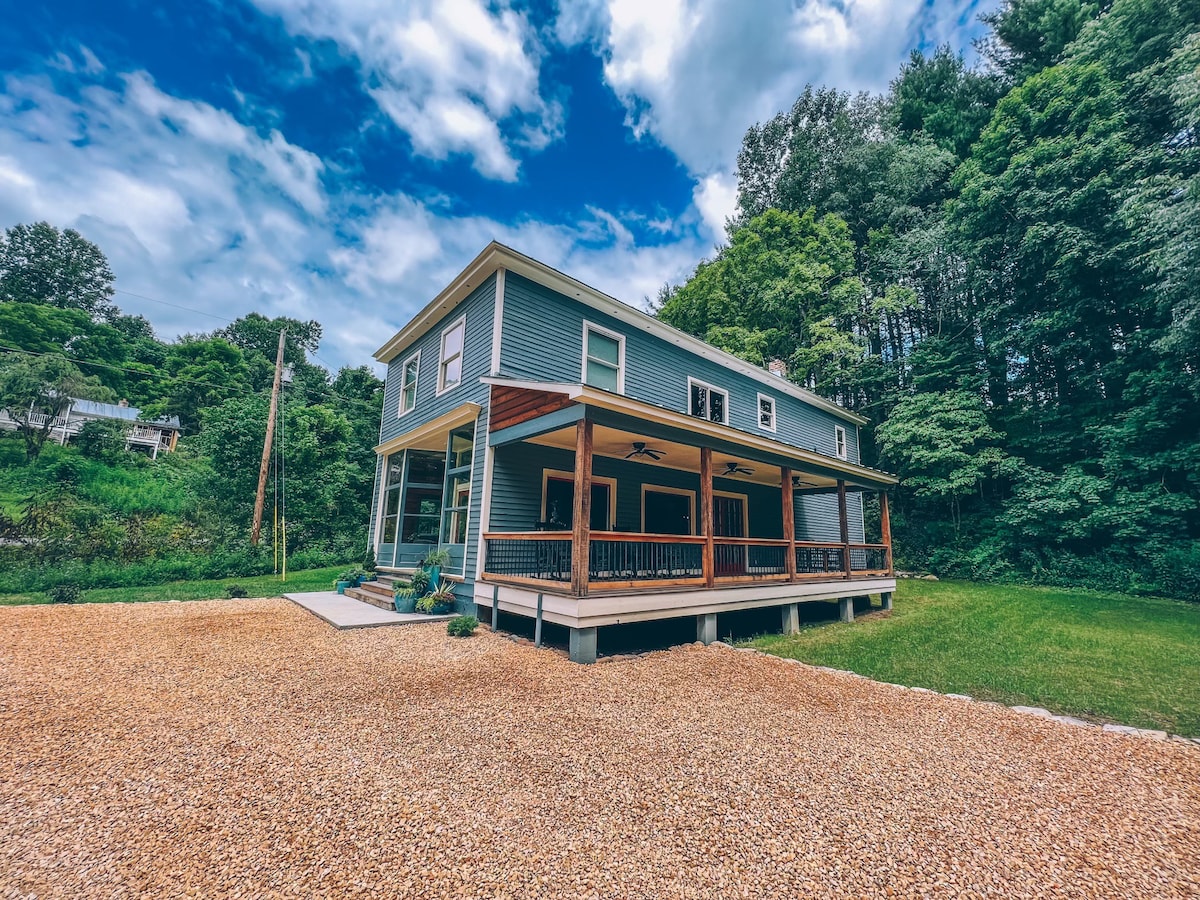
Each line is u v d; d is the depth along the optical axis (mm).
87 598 9875
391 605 8688
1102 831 2713
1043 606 10953
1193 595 11555
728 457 9812
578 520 6074
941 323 20344
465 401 9203
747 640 7953
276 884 2094
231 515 16406
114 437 23500
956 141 21203
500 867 2238
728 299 22203
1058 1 18188
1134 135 14141
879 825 2680
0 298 43625
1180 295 12102
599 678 5242
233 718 3939
